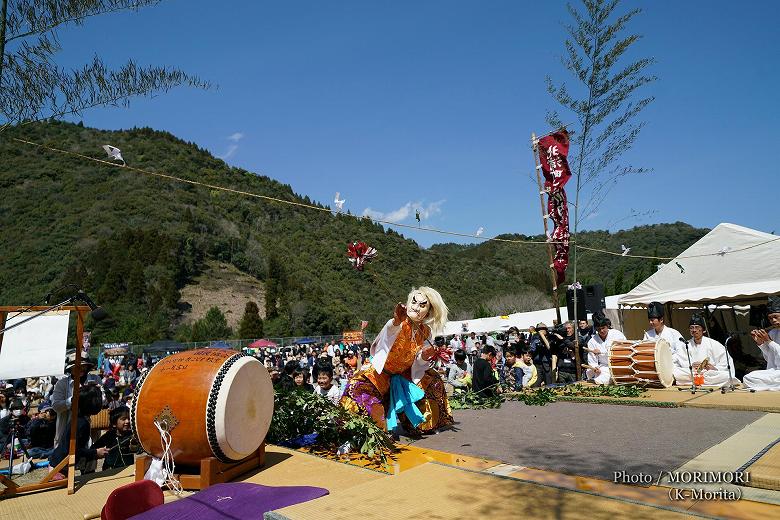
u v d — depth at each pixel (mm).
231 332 67062
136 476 4684
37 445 8352
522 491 3312
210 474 4379
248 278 92250
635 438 4766
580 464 3975
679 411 6059
